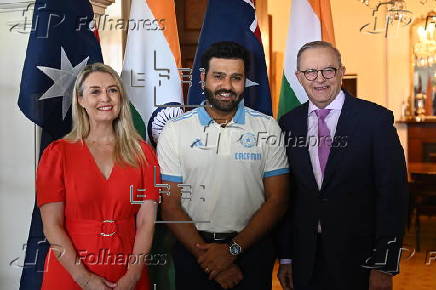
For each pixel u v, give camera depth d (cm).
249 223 199
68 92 221
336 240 195
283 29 634
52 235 182
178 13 369
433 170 520
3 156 228
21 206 228
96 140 192
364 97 704
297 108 209
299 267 202
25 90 211
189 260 201
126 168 190
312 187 197
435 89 698
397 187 191
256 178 202
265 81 238
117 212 188
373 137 192
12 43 226
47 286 185
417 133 712
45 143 223
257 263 201
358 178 194
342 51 696
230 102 200
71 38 222
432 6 667
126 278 186
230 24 236
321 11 250
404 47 693
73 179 185
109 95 190
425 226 615
